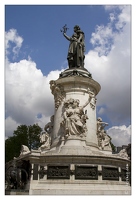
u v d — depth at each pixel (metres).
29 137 34.84
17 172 11.65
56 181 10.65
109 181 11.16
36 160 11.20
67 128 12.58
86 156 11.00
